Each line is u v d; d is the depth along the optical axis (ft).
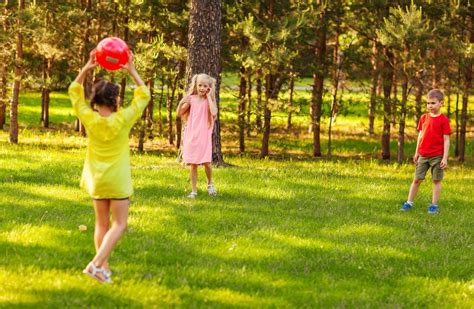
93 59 17.44
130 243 21.99
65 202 28.53
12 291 16.63
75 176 35.88
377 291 18.89
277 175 40.55
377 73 65.51
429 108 30.60
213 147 47.96
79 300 16.19
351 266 21.25
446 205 33.35
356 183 39.24
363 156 71.97
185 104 31.19
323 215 28.86
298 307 17.21
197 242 22.80
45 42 62.03
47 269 18.66
